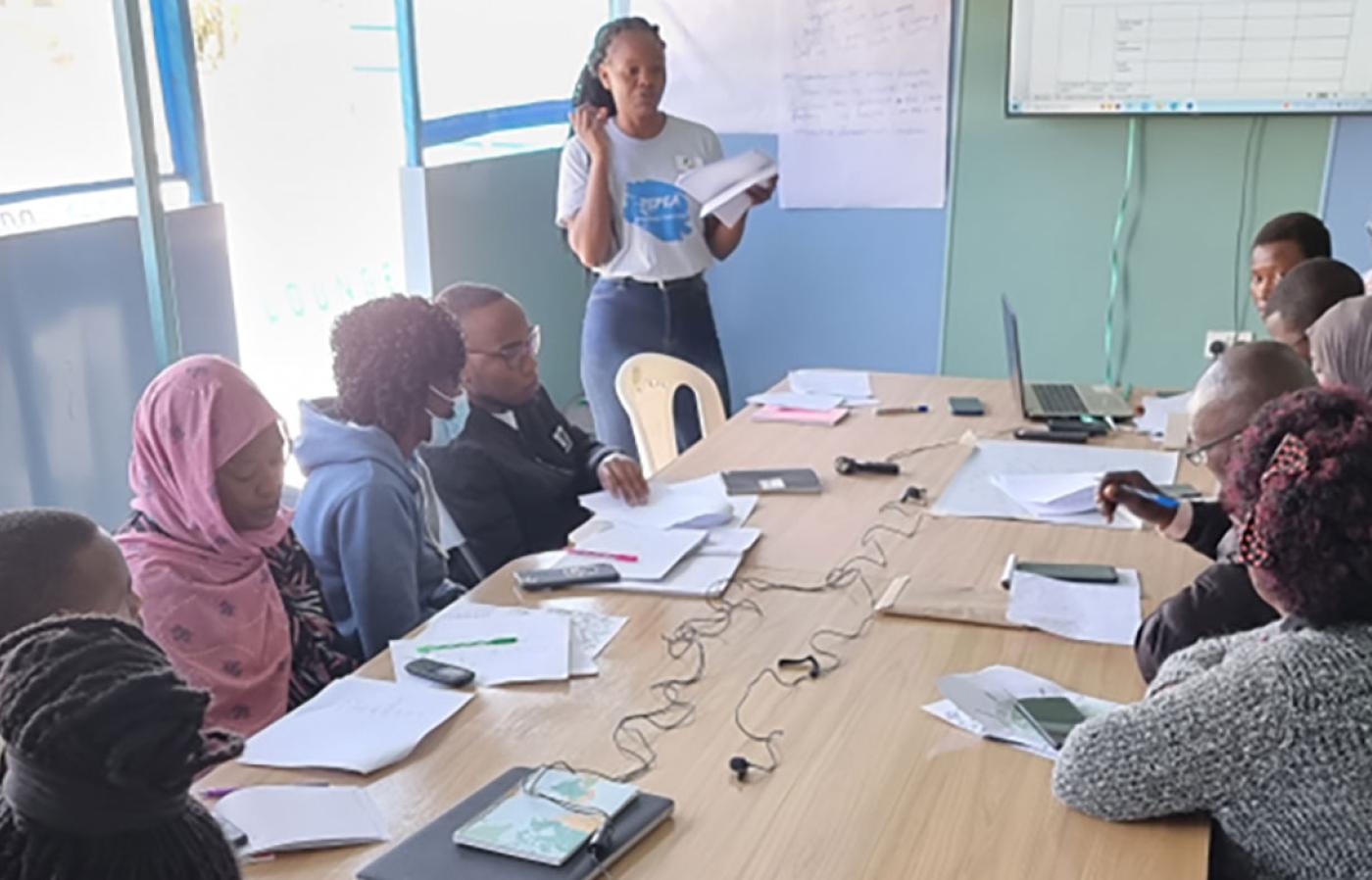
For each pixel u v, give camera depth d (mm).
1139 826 1190
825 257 4422
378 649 1890
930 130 4164
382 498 1893
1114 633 1652
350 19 3693
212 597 1658
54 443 2908
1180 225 3998
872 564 1925
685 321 3561
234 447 1630
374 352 1949
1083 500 2166
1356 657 1064
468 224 4109
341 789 1273
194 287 3299
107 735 641
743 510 2184
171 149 3254
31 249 2809
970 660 1585
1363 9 3604
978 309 4297
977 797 1256
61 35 2912
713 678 1539
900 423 2775
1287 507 1069
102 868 659
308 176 3658
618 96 3395
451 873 1107
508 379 2389
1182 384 4145
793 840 1185
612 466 2285
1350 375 1980
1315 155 3814
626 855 1158
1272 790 1097
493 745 1378
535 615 1721
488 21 4176
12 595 1170
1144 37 3795
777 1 4203
